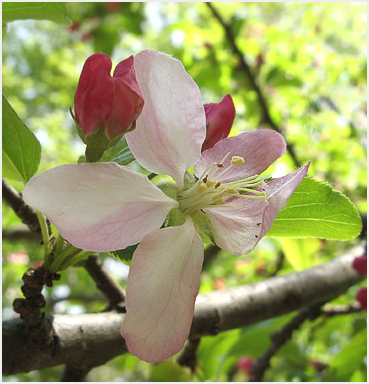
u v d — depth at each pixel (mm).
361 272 154
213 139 90
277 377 198
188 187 83
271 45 350
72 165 69
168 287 75
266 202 81
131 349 71
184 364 144
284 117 328
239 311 128
